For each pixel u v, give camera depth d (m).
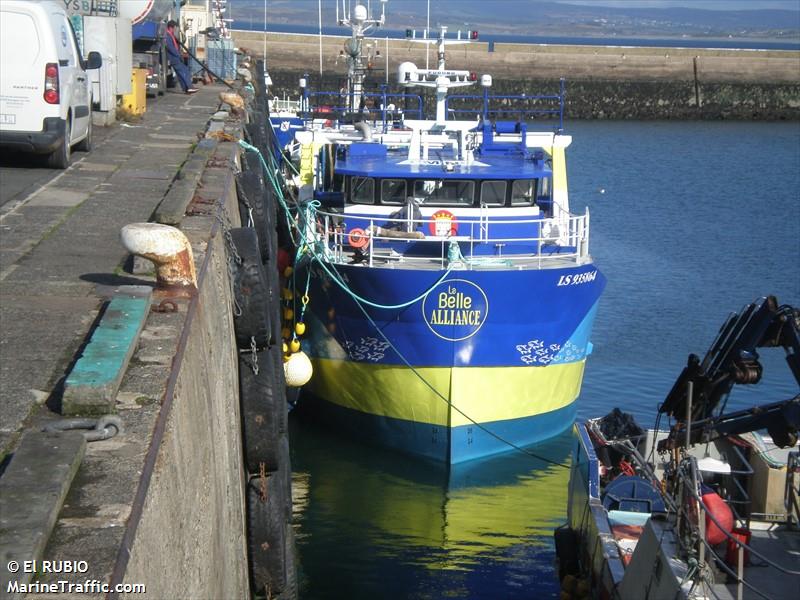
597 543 10.21
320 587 11.73
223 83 30.20
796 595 8.94
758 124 83.75
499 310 14.64
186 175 10.40
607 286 26.53
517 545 12.94
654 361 19.77
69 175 11.79
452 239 14.77
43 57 11.80
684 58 86.56
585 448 11.36
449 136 17.94
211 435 5.92
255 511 8.92
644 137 70.50
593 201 43.00
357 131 18.73
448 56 82.44
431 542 12.98
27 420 4.35
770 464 10.49
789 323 9.51
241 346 9.06
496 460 15.67
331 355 15.82
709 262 30.42
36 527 3.18
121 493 3.58
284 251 17.58
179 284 5.92
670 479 9.74
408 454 15.71
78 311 6.15
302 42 78.56
